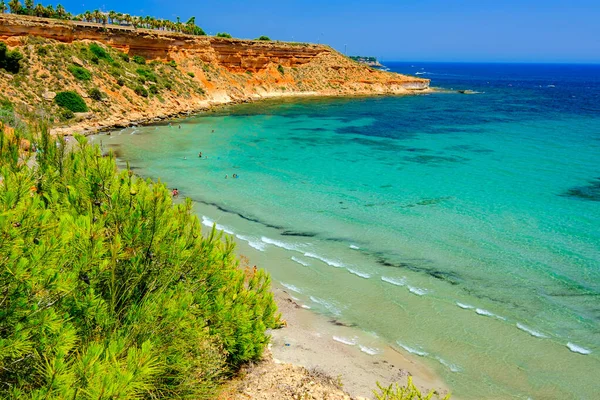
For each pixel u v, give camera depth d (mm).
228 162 48469
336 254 26547
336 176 43406
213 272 10445
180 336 8227
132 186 9148
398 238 28656
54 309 6660
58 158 9930
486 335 19000
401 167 46875
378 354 17938
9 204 6613
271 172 44781
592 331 19031
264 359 15148
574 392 15820
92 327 7422
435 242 27906
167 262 9188
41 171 9500
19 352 6023
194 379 8930
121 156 49031
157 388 7996
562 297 21516
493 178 42031
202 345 10211
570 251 26188
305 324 19812
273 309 13758
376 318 20344
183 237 9750
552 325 19500
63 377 5758
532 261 25141
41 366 6270
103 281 8172
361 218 32156
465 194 37312
